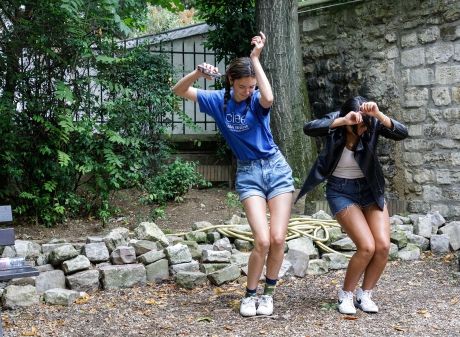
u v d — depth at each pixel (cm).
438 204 868
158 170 989
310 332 450
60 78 849
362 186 486
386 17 920
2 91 838
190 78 475
